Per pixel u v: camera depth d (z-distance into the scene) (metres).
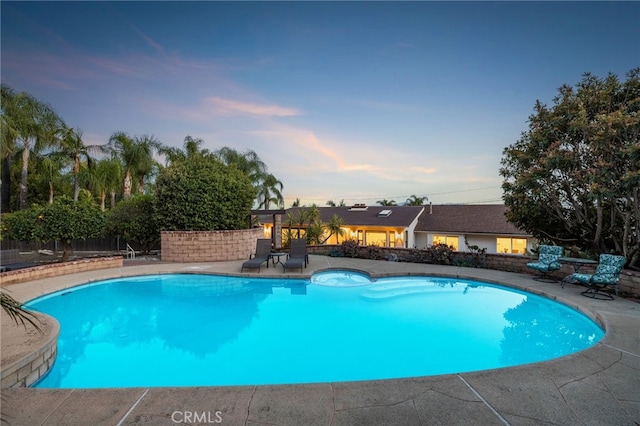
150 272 10.98
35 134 22.23
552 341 6.01
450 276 10.37
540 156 9.78
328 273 11.62
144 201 16.16
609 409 3.06
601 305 6.80
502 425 2.80
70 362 5.24
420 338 6.19
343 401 3.14
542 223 10.97
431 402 3.15
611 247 9.87
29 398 3.17
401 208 29.31
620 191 7.66
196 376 4.80
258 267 11.02
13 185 24.89
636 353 4.34
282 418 2.87
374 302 8.47
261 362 5.26
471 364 5.18
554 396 3.28
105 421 2.82
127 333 6.53
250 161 29.56
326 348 5.79
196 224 14.54
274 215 18.75
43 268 9.74
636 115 7.36
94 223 13.85
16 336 4.70
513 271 10.74
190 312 7.80
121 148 25.84
